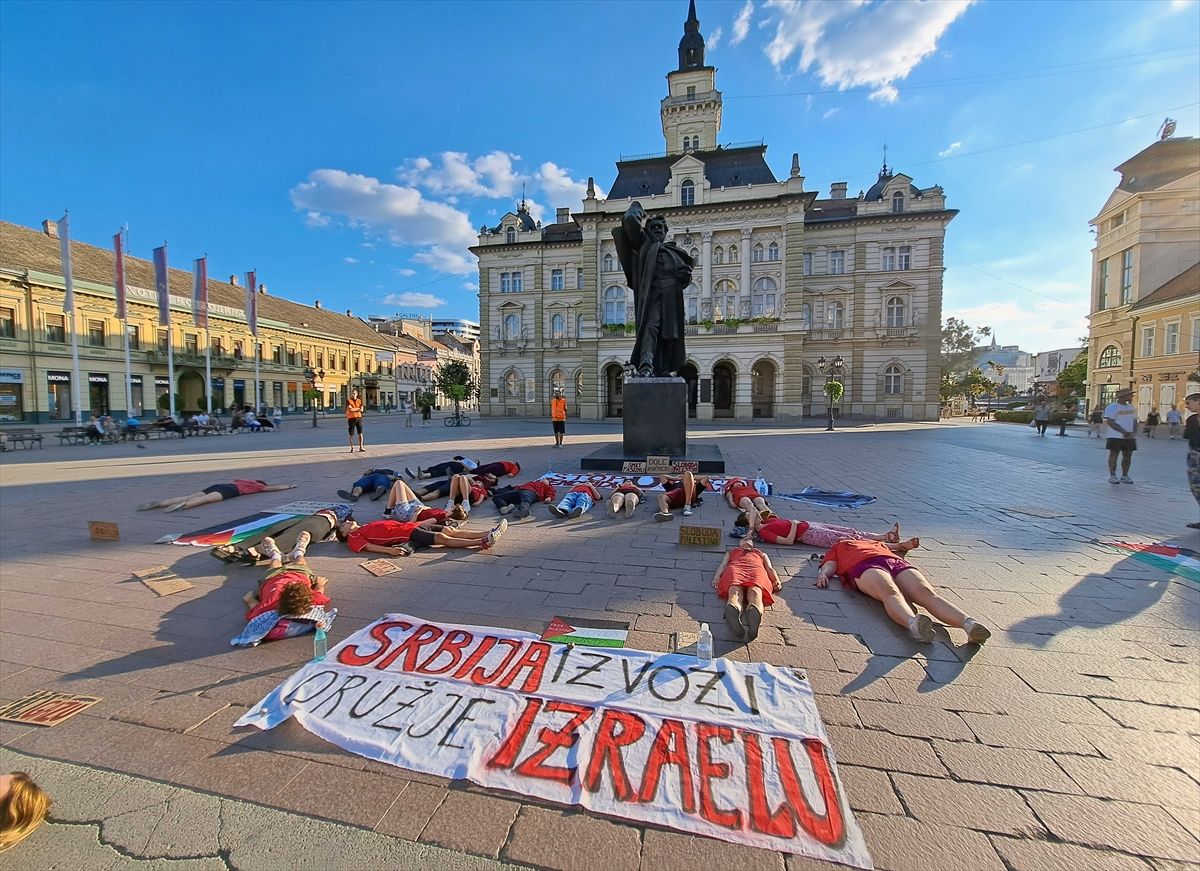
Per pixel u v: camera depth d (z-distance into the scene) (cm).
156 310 3866
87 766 218
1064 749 223
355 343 6219
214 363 4309
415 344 8194
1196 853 173
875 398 3897
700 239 3791
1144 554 496
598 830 185
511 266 4447
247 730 239
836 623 345
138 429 2303
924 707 253
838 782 204
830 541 507
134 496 837
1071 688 269
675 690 261
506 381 4522
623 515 644
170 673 289
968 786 203
